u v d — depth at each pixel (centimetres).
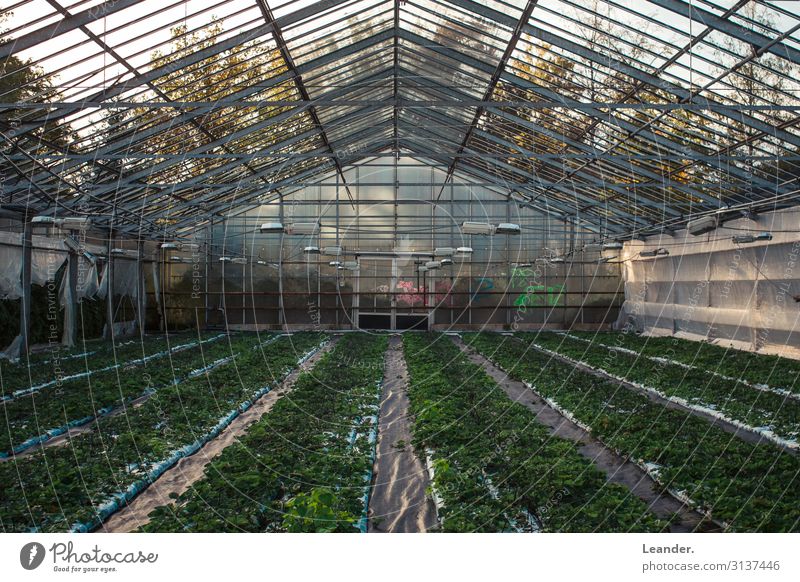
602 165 2350
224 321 3669
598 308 3653
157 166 2159
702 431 1288
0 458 1204
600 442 1295
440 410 1451
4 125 1558
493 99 2084
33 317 2592
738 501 875
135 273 3522
